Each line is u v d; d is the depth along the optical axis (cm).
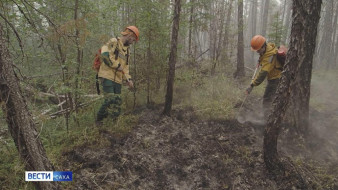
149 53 431
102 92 384
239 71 718
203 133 377
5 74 167
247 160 318
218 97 491
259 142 354
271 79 394
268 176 293
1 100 169
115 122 374
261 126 393
